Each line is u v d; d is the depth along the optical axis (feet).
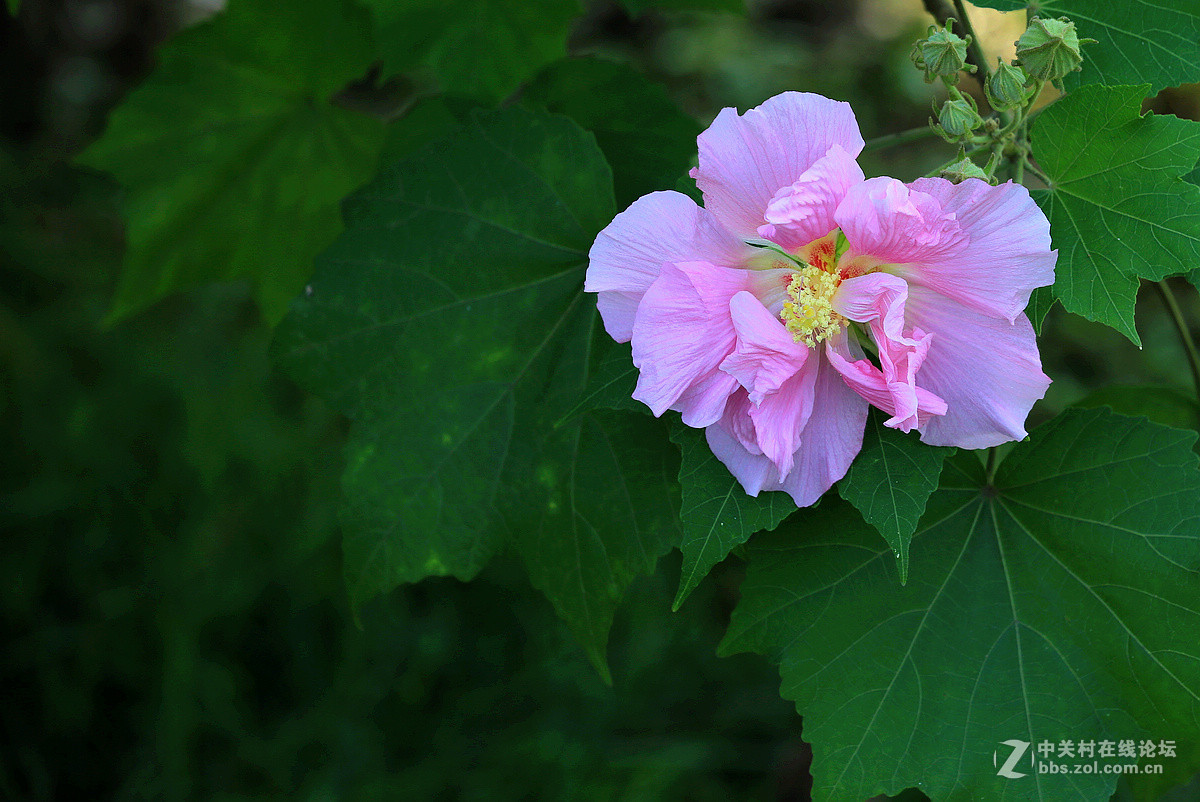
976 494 3.09
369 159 3.69
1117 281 2.96
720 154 2.93
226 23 3.55
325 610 6.46
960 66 2.98
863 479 2.95
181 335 6.70
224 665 6.21
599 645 3.17
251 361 6.61
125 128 3.62
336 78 3.62
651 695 6.39
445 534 3.22
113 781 6.01
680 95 9.04
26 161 7.53
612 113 3.47
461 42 3.55
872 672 3.06
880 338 2.93
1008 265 2.91
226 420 6.33
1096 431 3.06
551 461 3.19
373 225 3.26
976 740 3.05
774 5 9.72
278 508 6.44
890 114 8.83
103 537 6.14
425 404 3.23
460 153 3.24
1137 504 3.04
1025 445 3.08
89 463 6.16
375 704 6.17
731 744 6.14
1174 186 2.96
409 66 3.57
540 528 3.19
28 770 5.83
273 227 3.75
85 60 8.73
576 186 3.21
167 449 6.37
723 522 2.95
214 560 6.23
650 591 6.31
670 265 2.93
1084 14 3.07
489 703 6.28
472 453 3.22
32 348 6.24
